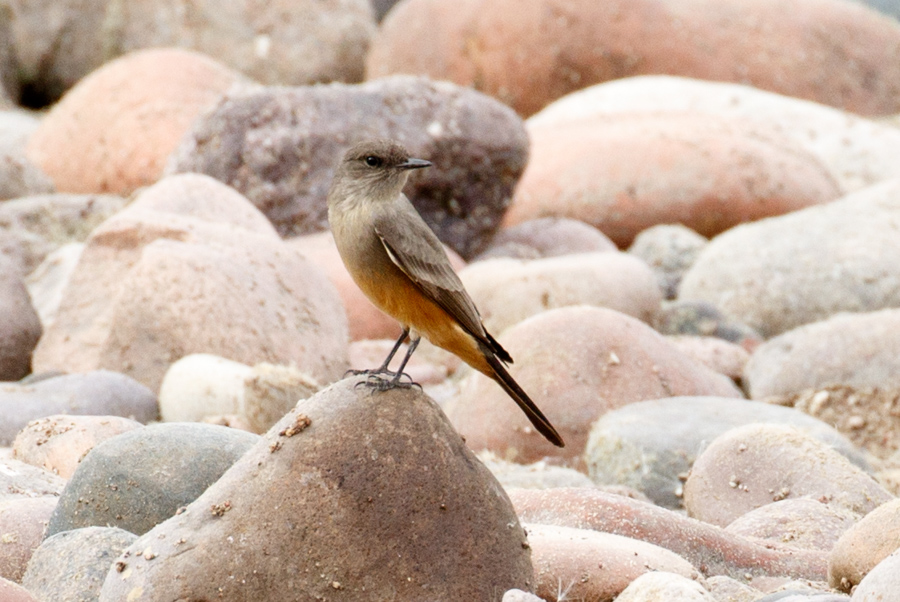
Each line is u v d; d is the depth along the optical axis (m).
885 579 6.33
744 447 10.09
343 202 8.02
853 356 14.51
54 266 16.86
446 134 18.84
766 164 21.59
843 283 17.98
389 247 7.74
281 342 13.49
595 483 11.38
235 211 15.58
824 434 11.43
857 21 30.98
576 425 12.21
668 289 19.64
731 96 25.59
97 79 23.58
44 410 11.38
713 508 9.93
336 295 14.69
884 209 19.19
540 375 12.45
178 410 12.18
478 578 6.71
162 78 23.11
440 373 15.17
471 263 19.44
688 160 21.56
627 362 12.61
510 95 30.09
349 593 6.55
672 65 29.45
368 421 6.81
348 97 18.78
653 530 8.36
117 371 13.15
